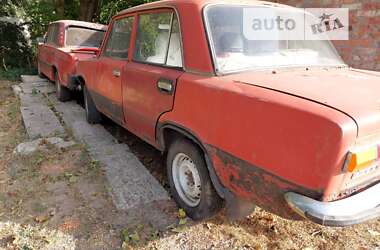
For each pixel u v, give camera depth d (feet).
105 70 13.30
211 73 7.90
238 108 6.81
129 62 11.54
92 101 16.61
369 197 6.13
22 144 14.60
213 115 7.43
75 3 41.22
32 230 8.92
